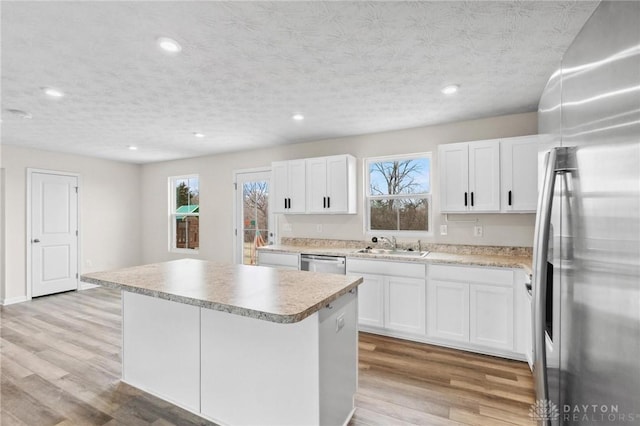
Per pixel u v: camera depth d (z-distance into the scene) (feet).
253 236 16.08
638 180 1.88
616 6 2.07
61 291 16.43
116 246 18.84
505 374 8.11
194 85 8.29
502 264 8.87
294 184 13.51
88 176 17.60
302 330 5.42
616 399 2.09
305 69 7.43
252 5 5.14
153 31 5.84
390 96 9.07
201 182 17.65
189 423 6.32
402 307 10.27
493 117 10.84
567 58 2.80
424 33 5.98
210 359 6.37
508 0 5.05
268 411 5.73
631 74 1.93
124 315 7.73
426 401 6.98
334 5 5.17
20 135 12.96
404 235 12.31
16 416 6.51
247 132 12.81
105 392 7.34
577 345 2.56
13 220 14.78
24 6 5.04
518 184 9.54
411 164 12.50
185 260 9.77
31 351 9.55
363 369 8.40
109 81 7.98
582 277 2.49
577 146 2.60
